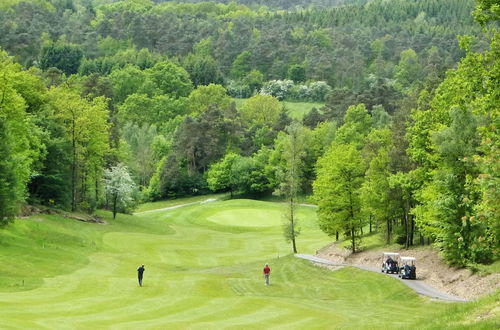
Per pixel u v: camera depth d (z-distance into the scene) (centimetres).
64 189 7900
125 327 2866
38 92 8331
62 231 6656
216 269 6256
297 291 4750
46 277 4569
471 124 4500
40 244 5922
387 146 6906
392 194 6078
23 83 7875
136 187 10131
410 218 6278
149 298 3922
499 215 2162
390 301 4062
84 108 8350
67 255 5716
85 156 8581
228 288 4762
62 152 7669
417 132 5291
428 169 5231
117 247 6862
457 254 4506
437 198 4744
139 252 6850
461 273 4366
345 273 5384
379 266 5647
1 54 8550
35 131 7312
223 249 7750
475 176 4441
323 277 5428
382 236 6956
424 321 2302
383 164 6153
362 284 4775
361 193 6297
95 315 3181
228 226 10256
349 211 6512
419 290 4169
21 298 3559
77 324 2856
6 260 4938
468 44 2728
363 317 3403
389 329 2573
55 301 3556
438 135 4641
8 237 5703
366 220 6950
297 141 7738
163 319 3178
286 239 7438
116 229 8081
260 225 10356
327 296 4503
